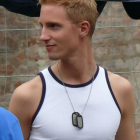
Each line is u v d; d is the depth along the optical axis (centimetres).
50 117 585
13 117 436
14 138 421
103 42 1543
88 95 608
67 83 609
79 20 579
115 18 1549
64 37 568
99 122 597
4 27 1526
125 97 645
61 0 561
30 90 603
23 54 1533
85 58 613
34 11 1139
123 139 681
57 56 577
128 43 1545
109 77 643
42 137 591
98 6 1104
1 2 1091
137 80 1546
